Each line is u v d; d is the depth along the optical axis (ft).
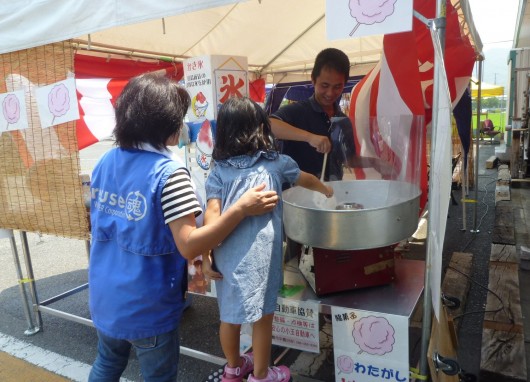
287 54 14.28
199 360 8.22
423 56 8.51
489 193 21.99
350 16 4.26
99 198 4.75
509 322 7.69
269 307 4.89
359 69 15.89
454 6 7.45
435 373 4.86
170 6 5.27
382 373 5.22
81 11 6.17
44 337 9.34
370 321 5.16
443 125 4.21
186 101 4.81
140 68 12.42
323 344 8.09
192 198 4.35
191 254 4.28
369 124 6.03
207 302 10.87
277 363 7.16
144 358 4.74
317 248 5.52
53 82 7.30
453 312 9.12
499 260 10.85
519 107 30.71
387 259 5.88
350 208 5.18
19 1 6.91
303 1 9.80
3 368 8.17
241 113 4.89
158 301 4.50
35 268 13.82
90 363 8.23
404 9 4.04
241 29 11.23
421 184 6.18
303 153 7.18
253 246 4.75
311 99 7.34
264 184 4.68
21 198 8.32
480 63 15.19
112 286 4.53
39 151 7.84
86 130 11.31
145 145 4.55
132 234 4.39
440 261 4.31
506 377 6.30
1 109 8.16
